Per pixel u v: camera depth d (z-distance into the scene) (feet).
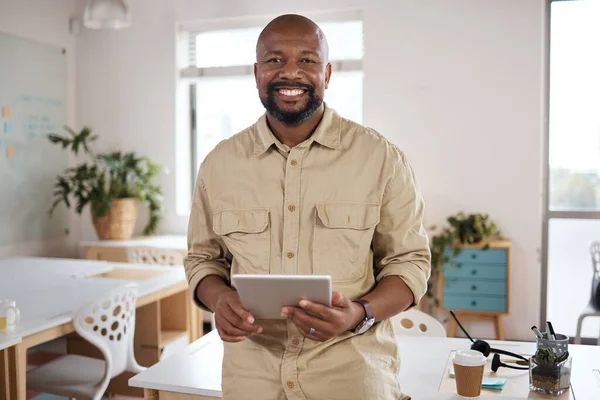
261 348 4.54
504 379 5.98
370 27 15.29
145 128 17.21
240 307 4.15
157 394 5.97
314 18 15.90
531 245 14.61
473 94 14.76
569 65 14.66
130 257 14.52
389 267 4.55
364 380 4.34
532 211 14.60
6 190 15.31
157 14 16.89
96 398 8.72
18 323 8.36
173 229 17.24
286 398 4.45
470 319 14.89
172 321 11.96
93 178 15.88
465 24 14.70
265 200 4.57
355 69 15.66
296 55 4.26
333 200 4.45
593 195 14.74
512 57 14.48
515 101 14.53
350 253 4.41
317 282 3.70
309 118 4.49
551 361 5.52
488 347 6.57
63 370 9.43
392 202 4.51
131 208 16.15
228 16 16.31
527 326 14.71
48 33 16.61
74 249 17.79
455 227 14.29
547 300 15.08
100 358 11.18
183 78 16.96
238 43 16.78
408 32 15.05
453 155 14.97
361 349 4.39
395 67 15.19
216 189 4.75
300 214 4.49
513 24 14.43
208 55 17.04
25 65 15.80
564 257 15.02
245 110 17.31
